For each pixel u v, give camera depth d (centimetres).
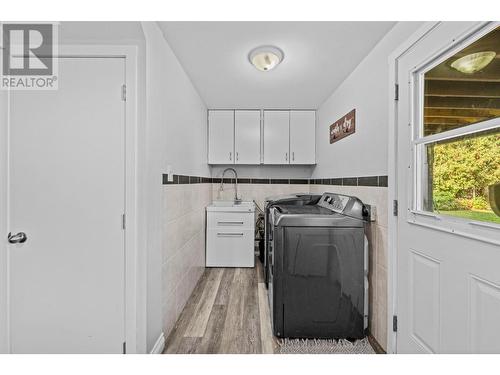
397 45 152
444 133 118
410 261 140
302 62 207
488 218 99
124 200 145
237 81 249
